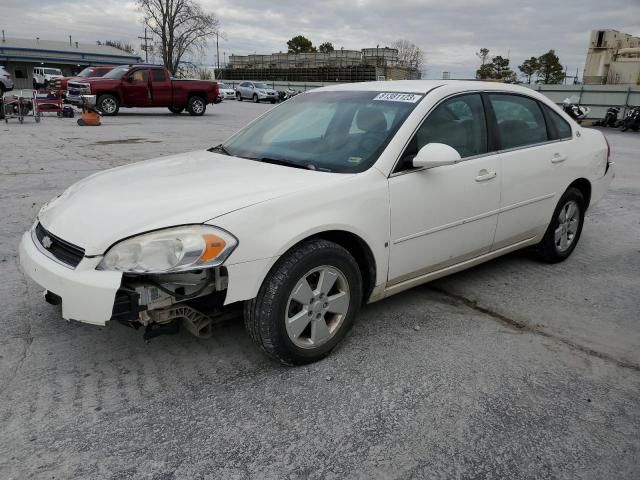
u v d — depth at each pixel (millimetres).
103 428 2449
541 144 4301
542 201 4309
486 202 3766
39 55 61219
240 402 2668
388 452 2338
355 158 3252
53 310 3617
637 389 2857
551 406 2689
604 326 3605
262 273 2662
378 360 3092
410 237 3312
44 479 2133
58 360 3016
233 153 3762
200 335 2924
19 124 16672
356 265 3062
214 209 2631
